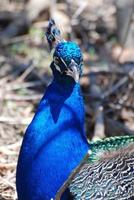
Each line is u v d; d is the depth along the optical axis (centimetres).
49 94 676
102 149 716
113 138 730
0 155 954
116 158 699
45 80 1189
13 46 1322
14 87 1156
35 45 1327
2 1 1484
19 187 696
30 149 674
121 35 1330
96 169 687
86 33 1380
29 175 676
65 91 673
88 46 1341
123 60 1287
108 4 1467
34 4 1394
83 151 680
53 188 670
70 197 677
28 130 680
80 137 679
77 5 1432
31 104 1124
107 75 1209
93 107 1105
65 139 668
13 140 1007
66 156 668
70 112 671
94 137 1012
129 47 1330
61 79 670
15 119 1059
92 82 1171
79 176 681
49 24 709
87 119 1077
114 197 671
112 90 1154
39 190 673
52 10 1388
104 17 1426
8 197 850
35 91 1161
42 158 666
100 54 1317
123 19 1317
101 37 1372
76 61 665
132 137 730
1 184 873
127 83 1176
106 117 1070
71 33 1330
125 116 1112
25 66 1234
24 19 1376
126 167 689
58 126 667
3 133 1027
